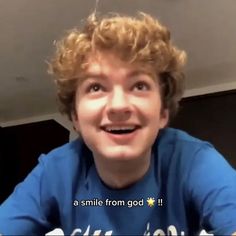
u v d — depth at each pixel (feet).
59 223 2.59
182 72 2.69
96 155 2.35
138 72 2.24
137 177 2.45
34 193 2.58
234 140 7.80
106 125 2.19
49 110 9.86
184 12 6.24
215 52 7.26
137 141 2.20
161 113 2.56
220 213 2.22
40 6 6.15
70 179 2.56
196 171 2.40
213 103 8.16
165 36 2.55
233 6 6.12
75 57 2.35
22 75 8.11
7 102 9.44
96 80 2.25
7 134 10.04
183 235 2.30
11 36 6.84
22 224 2.47
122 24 2.44
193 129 8.09
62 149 2.75
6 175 9.53
